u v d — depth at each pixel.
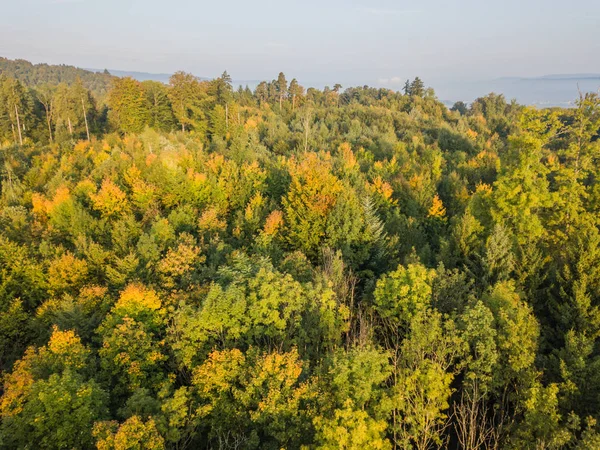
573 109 41.03
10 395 19.92
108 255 37.38
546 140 39.66
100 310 31.52
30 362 22.58
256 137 95.56
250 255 37.41
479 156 91.50
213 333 24.48
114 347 23.78
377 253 38.97
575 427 18.69
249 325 24.58
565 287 29.83
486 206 43.88
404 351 23.34
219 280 29.09
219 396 21.23
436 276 29.20
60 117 99.38
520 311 23.33
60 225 45.81
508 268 32.53
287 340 24.72
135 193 50.69
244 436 19.89
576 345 23.45
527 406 19.50
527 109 40.31
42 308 31.95
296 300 25.62
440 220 55.19
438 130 117.62
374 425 17.17
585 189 44.69
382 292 28.03
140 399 19.59
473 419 20.81
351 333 28.16
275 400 19.30
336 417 16.75
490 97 196.00
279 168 62.16
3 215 46.53
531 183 38.84
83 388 19.59
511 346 22.72
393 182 65.50
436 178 73.12
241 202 53.16
